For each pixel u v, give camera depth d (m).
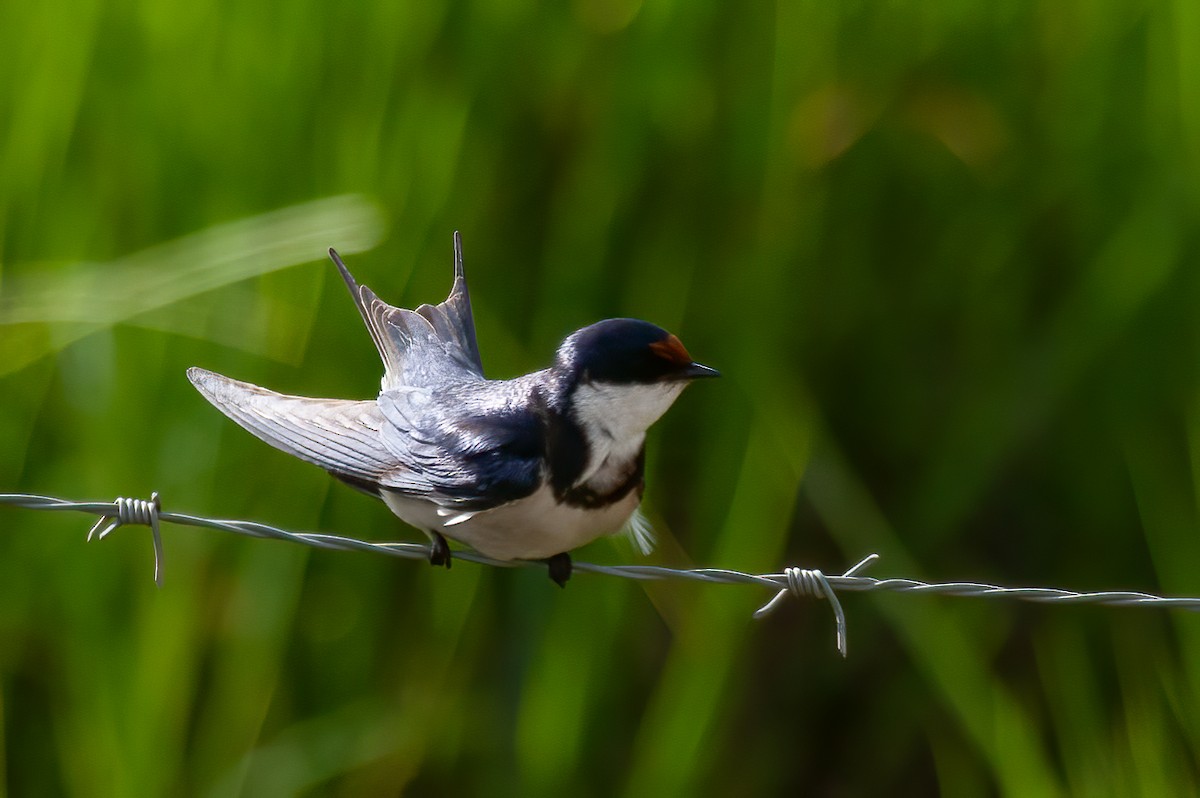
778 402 10.33
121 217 10.30
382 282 10.34
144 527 9.83
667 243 10.69
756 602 9.91
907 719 11.12
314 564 10.36
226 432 9.89
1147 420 10.95
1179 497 10.74
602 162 10.56
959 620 11.09
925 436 11.12
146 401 9.84
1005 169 11.23
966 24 11.26
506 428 8.03
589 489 8.09
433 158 10.41
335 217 9.66
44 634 10.07
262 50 10.35
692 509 10.63
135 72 10.30
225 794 9.80
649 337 8.13
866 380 11.20
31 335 9.86
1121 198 11.18
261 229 9.70
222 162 10.22
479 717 10.55
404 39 10.39
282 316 9.99
